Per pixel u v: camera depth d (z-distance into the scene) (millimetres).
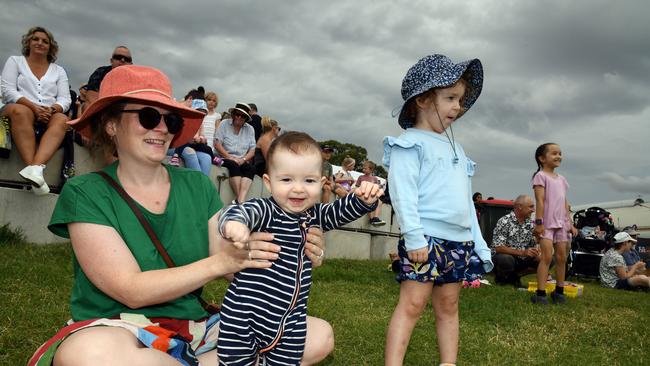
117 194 2262
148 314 2250
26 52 6191
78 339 1930
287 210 2279
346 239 11438
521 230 9102
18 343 3078
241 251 2082
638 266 11727
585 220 14188
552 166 6762
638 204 22000
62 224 2209
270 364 2322
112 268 2100
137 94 2285
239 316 2213
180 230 2346
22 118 5730
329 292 5934
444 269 3127
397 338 3096
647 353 4395
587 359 4059
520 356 4043
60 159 6484
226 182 8875
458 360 3832
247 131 9344
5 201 5848
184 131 2721
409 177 3146
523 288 8641
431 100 3314
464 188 3273
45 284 4340
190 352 2162
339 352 3695
